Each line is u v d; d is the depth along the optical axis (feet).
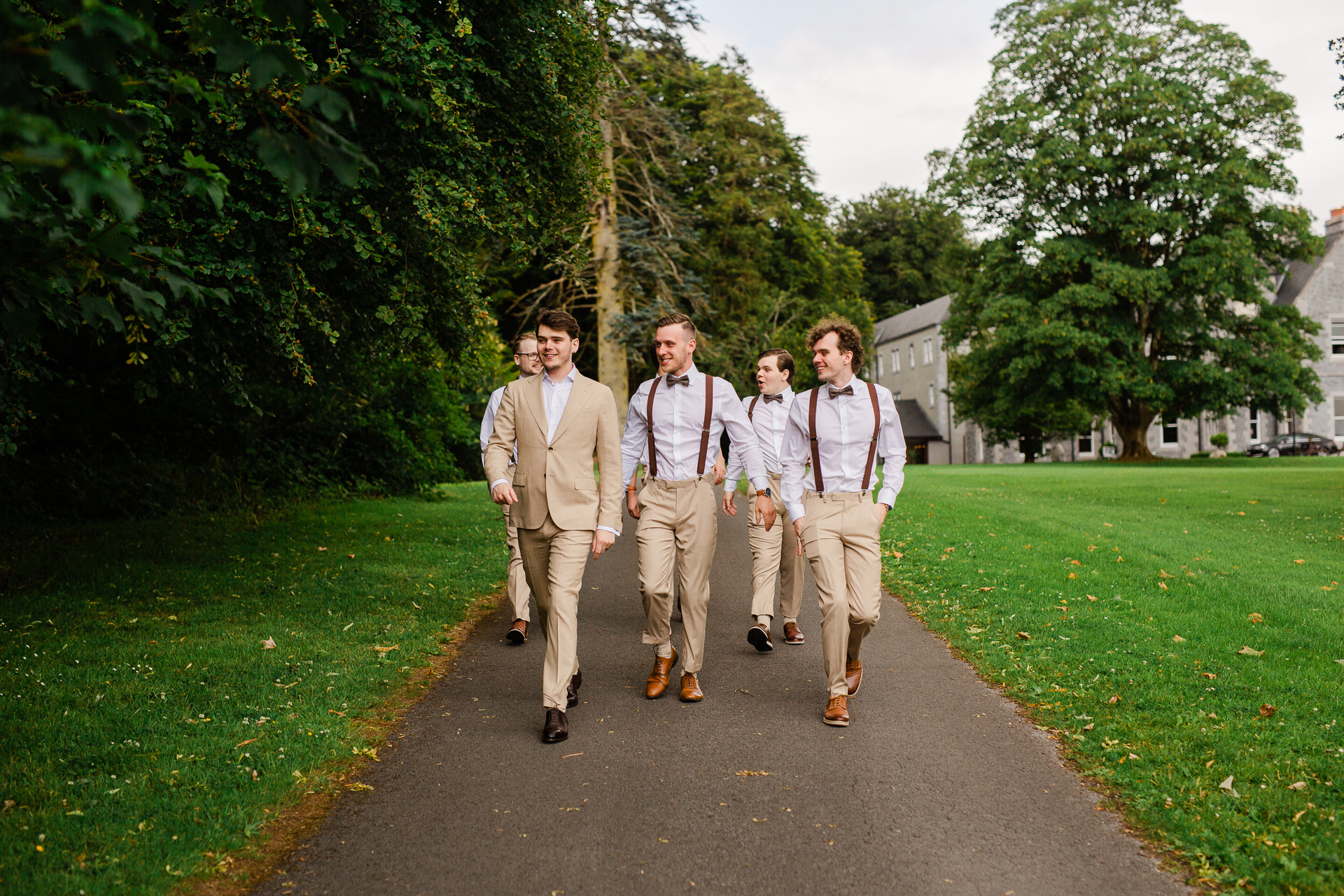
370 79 7.89
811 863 10.44
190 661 18.28
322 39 23.48
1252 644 19.27
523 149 33.71
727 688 17.54
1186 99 102.01
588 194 39.86
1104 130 105.09
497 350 68.18
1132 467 91.86
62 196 8.76
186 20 6.89
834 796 12.34
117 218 8.61
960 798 12.23
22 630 20.71
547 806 12.04
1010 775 13.01
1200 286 102.22
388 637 20.76
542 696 16.37
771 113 104.06
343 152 7.47
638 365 85.20
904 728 15.08
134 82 7.39
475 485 78.48
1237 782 12.19
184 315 21.85
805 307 106.52
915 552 32.19
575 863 10.45
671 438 16.80
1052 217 107.65
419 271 30.07
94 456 42.91
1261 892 9.58
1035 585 25.62
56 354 37.55
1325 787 11.96
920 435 173.47
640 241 82.43
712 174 105.19
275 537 36.86
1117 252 107.96
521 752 14.06
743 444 17.11
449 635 21.89
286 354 25.55
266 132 7.22
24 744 13.43
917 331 180.14
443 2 27.81
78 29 6.16
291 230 24.54
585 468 15.33
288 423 56.29
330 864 10.41
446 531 40.63
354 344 34.71
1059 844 10.87
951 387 166.40
